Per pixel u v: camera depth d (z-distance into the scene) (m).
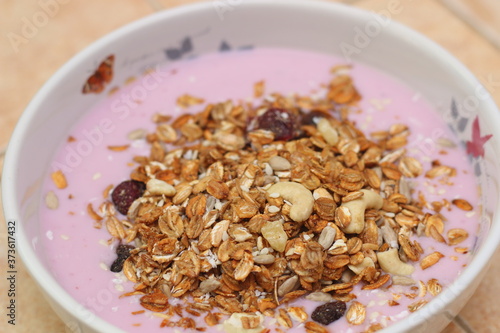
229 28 0.39
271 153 0.34
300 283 0.31
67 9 0.46
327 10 0.38
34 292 0.34
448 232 0.33
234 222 0.31
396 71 0.38
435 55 0.36
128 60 0.38
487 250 0.29
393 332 0.28
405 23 0.44
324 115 0.36
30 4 0.46
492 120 0.33
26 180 0.33
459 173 0.34
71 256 0.32
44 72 0.43
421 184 0.34
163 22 0.37
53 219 0.33
